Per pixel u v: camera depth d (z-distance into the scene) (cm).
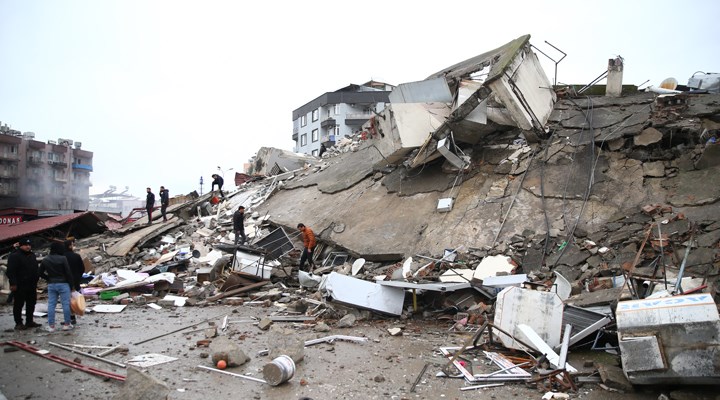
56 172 5200
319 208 1633
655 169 1094
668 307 485
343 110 5684
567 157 1217
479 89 1220
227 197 2241
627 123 1223
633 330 498
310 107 6106
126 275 1296
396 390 520
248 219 1825
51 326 770
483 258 1045
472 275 987
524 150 1304
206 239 1705
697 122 1127
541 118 1312
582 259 947
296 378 556
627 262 883
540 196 1155
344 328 813
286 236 1375
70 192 5397
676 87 1489
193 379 550
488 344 672
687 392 474
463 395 507
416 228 1255
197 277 1286
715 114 1138
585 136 1245
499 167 1300
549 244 1023
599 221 1031
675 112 1173
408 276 1043
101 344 698
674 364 468
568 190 1136
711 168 1028
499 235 1099
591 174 1145
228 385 532
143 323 852
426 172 1462
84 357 632
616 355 611
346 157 2083
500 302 662
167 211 2112
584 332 619
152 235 1744
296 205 1764
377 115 1545
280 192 2025
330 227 1441
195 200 2194
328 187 1762
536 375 548
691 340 465
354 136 2508
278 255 1355
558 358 570
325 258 1370
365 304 861
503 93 1202
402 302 900
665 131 1142
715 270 766
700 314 467
